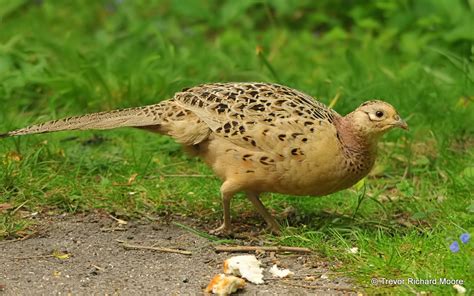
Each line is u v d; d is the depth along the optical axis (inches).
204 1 718.5
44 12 714.2
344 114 522.9
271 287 346.6
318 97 538.9
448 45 614.2
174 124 392.2
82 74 542.9
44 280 349.7
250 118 381.4
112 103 532.7
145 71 554.3
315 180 382.0
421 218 410.9
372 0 703.7
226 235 398.0
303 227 396.5
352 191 446.9
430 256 362.3
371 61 602.9
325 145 376.8
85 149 479.2
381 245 374.0
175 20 703.7
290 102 386.3
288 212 421.1
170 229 404.8
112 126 398.3
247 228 410.6
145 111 400.2
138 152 479.8
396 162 484.1
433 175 466.6
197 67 586.2
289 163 378.9
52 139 486.6
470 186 434.9
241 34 677.3
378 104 383.2
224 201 393.1
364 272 353.4
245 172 385.1
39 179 438.9
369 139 384.2
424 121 517.3
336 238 384.5
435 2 652.7
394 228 400.5
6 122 501.0
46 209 417.7
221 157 387.9
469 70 559.5
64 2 741.9
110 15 732.0
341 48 630.5
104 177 451.8
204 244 387.5
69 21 711.7
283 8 695.1
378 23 669.9
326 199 437.7
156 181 450.3
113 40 641.0
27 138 478.9
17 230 392.8
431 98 531.8
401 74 566.6
